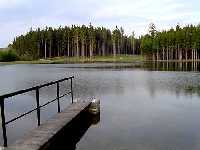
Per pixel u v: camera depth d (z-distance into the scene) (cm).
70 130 1133
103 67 7475
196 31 12506
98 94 2375
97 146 1002
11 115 1579
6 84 3475
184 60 13025
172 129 1212
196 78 3697
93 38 16350
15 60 15088
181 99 2045
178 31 13325
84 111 1392
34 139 884
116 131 1190
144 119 1409
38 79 4147
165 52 14438
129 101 1983
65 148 991
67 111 1305
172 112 1578
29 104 1923
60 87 2956
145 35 15038
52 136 916
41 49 16988
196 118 1425
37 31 17300
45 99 2152
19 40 18638
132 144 1017
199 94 2280
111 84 3164
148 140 1063
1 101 792
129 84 3133
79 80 3719
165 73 4738
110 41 18700
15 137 1127
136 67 7162
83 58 15875
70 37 16800
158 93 2378
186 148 973
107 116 1486
